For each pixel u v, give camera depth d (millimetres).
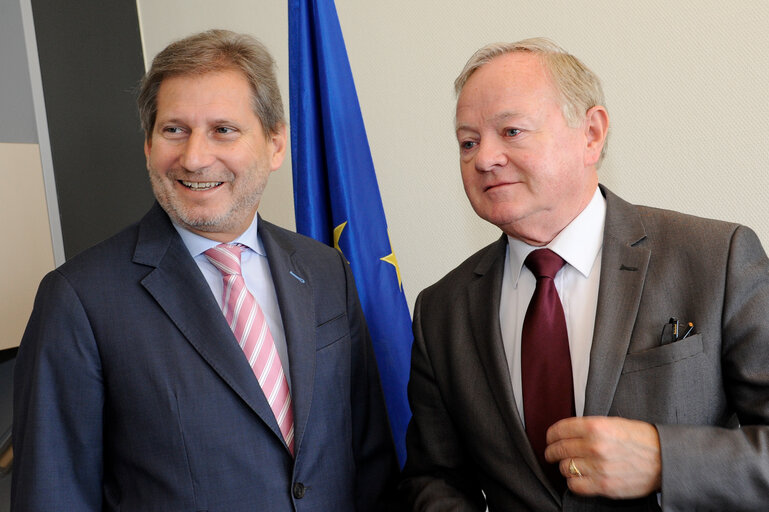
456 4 2045
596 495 987
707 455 934
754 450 935
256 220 1312
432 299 1333
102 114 2482
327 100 1721
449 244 2141
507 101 1090
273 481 1106
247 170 1164
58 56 2334
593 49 1882
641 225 1152
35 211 2223
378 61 2180
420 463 1302
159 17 2584
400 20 2131
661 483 931
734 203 1757
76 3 2408
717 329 1027
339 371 1267
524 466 1101
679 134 1802
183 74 1142
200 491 1066
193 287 1148
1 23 2240
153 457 1077
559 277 1167
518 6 1963
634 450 951
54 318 1077
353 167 1761
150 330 1106
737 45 1715
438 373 1260
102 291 1110
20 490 1053
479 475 1223
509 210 1114
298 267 1315
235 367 1109
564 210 1133
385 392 1696
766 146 1706
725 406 1061
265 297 1267
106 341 1086
